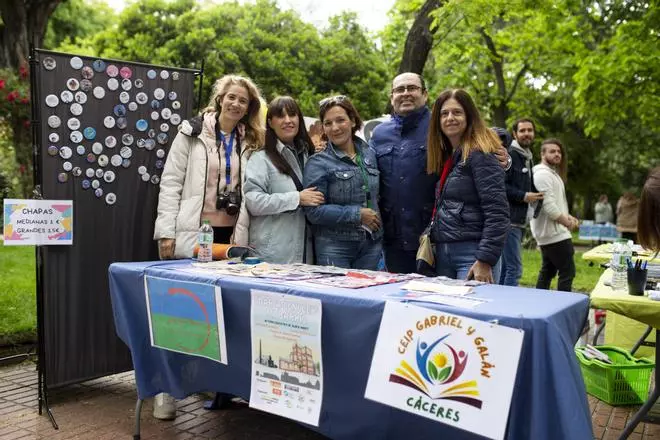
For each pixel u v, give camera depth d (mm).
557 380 1785
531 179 4973
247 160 3588
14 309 5219
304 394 2332
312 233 3512
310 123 4918
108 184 3686
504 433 1808
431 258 3104
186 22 14453
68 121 3492
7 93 9578
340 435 2340
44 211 3398
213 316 2586
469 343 1890
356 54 15062
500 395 1817
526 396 1854
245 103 3553
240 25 14352
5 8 11102
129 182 3764
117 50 14633
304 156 3652
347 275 2705
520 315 1854
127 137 3719
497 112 15141
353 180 3318
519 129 5008
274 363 2416
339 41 14961
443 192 3064
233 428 3225
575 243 17984
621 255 2791
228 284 2566
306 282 2496
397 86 3518
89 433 3135
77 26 18578
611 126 18422
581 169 19406
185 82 3936
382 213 3574
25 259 8133
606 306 2371
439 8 6445
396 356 2027
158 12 14898
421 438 2191
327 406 2342
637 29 10312
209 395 3738
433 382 1946
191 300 2674
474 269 2854
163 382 3029
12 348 4516
